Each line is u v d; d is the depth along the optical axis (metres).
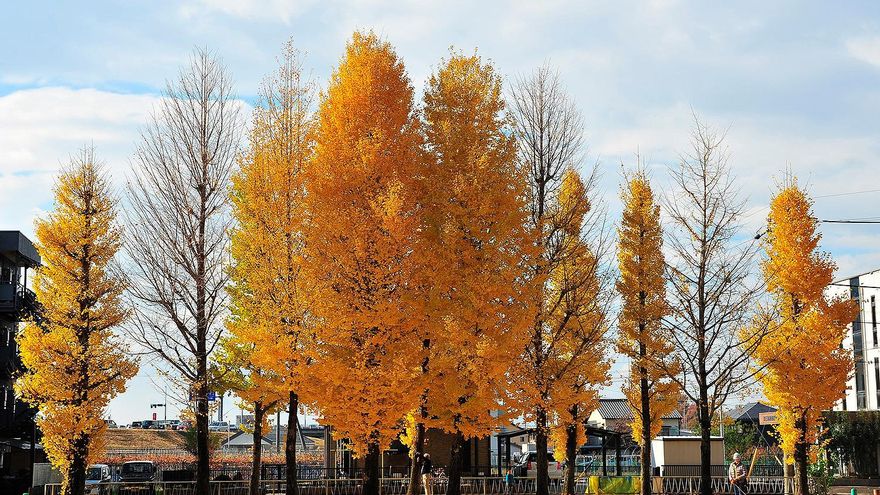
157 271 21.81
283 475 38.78
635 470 44.53
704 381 23.47
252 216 21.91
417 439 22.02
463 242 19.91
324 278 19.69
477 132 20.69
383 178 20.14
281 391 21.42
